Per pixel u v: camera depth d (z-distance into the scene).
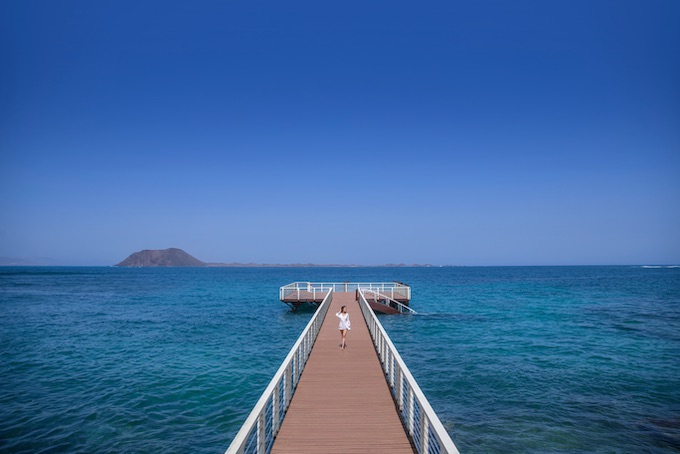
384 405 10.90
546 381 18.45
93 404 15.66
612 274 174.12
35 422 13.99
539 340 27.81
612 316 39.81
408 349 24.97
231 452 5.23
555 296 63.91
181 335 30.16
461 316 39.59
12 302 55.41
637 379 18.78
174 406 15.51
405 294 42.09
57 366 21.19
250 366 21.20
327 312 28.20
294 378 12.38
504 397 16.39
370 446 8.52
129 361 22.23
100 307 49.38
